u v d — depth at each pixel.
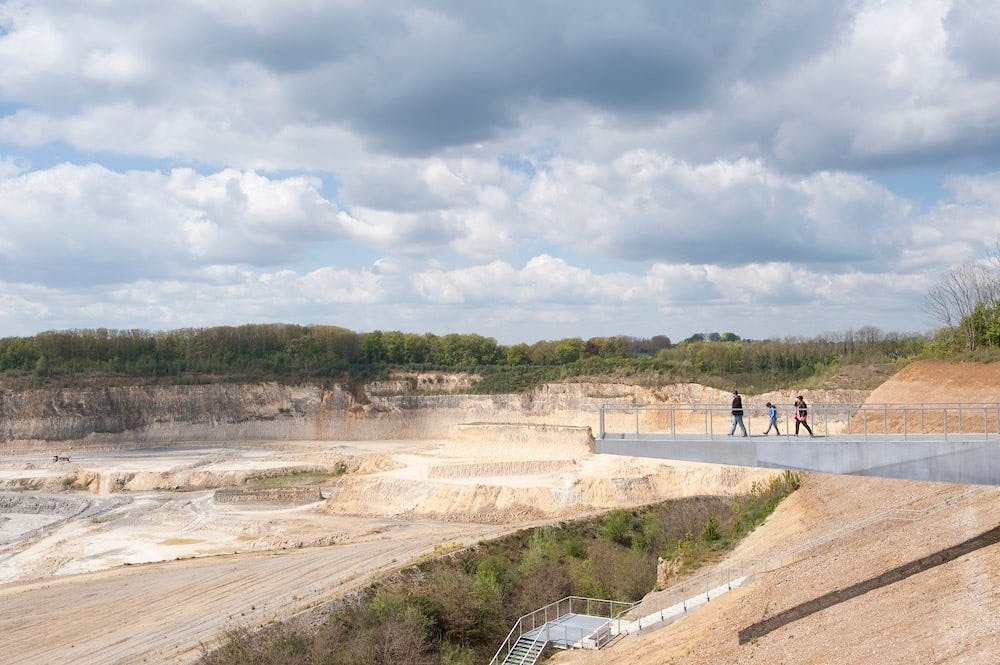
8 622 46.06
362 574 50.00
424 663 38.41
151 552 65.44
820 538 33.91
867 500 37.03
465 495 73.31
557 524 60.38
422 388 157.50
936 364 57.47
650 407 29.42
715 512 58.38
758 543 40.53
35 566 63.88
